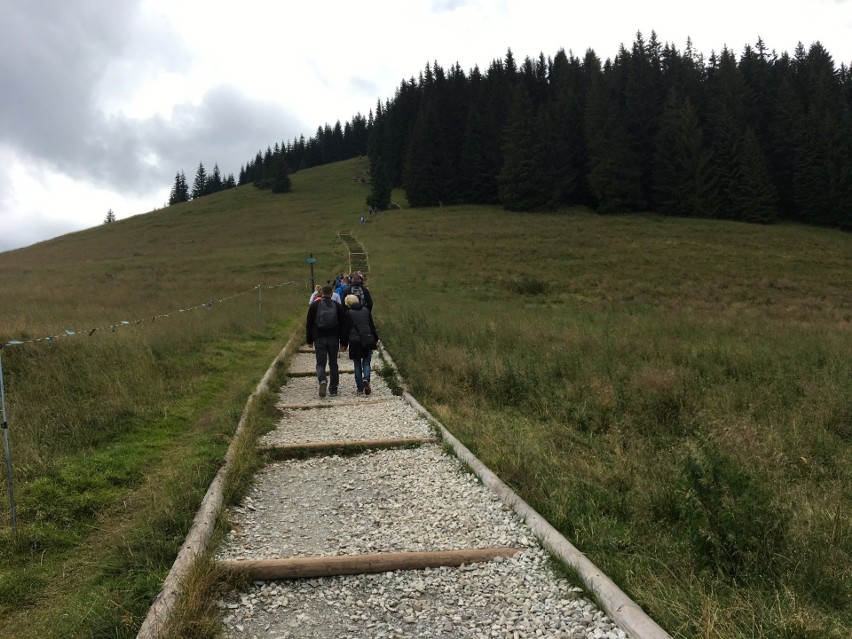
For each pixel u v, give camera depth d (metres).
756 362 9.71
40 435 5.73
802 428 6.25
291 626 2.89
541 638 2.74
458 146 81.19
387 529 4.07
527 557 3.56
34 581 3.39
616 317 18.22
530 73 97.69
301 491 4.89
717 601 2.89
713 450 4.16
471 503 4.46
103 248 58.16
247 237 56.22
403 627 2.88
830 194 61.16
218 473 4.85
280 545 3.80
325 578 3.39
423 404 7.83
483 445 5.67
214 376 9.40
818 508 4.14
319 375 8.67
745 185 63.28
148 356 9.28
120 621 2.77
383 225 57.78
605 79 77.31
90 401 6.94
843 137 61.78
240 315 16.66
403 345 12.09
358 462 5.62
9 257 60.28
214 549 3.54
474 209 69.56
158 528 3.81
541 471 4.95
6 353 7.96
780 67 79.19
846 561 3.39
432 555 3.53
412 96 100.00
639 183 68.19
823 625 2.73
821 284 32.06
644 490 4.44
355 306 8.98
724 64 75.81
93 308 16.25
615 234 49.97
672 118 66.88
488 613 3.00
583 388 8.01
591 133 67.69
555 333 13.59
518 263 37.16
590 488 4.62
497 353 10.91
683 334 14.09
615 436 6.07
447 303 24.50
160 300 20.12
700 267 36.34
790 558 3.29
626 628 2.73
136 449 5.74
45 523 4.11
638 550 3.61
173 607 2.79
